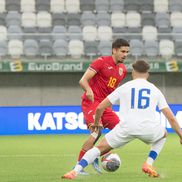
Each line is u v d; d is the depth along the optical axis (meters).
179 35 79.88
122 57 28.27
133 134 23.89
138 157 40.12
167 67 73.00
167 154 42.41
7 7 83.44
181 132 23.97
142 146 50.59
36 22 82.06
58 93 74.44
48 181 26.12
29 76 73.81
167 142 55.03
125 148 48.59
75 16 83.25
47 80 74.19
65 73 74.25
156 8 85.44
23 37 77.81
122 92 24.02
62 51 77.19
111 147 24.36
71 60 72.56
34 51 76.81
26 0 84.06
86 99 28.69
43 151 46.09
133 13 84.06
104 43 79.06
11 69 71.25
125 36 79.19
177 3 85.81
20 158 40.03
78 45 78.19
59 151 46.00
